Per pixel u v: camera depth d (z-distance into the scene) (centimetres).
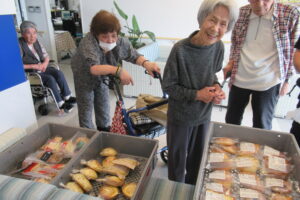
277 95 191
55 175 102
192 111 132
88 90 188
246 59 183
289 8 163
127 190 96
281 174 99
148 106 170
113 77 154
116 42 169
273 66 178
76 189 94
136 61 184
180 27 407
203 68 123
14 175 106
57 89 307
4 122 151
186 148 145
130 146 122
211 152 112
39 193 81
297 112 132
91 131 127
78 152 107
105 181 99
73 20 599
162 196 109
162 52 417
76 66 180
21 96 161
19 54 155
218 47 127
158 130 185
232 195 90
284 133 116
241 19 178
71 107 329
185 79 124
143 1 408
